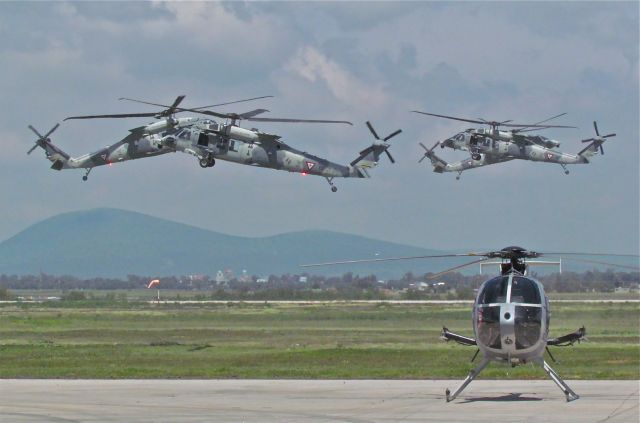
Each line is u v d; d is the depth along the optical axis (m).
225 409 33.19
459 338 36.53
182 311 144.62
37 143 78.88
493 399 36.12
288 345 71.50
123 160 76.31
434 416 31.22
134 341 77.88
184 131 71.31
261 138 71.88
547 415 31.31
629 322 108.44
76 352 63.19
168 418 31.05
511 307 33.84
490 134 96.38
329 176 74.44
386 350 61.56
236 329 97.81
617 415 31.23
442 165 103.62
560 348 64.06
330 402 35.22
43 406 34.16
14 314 132.50
